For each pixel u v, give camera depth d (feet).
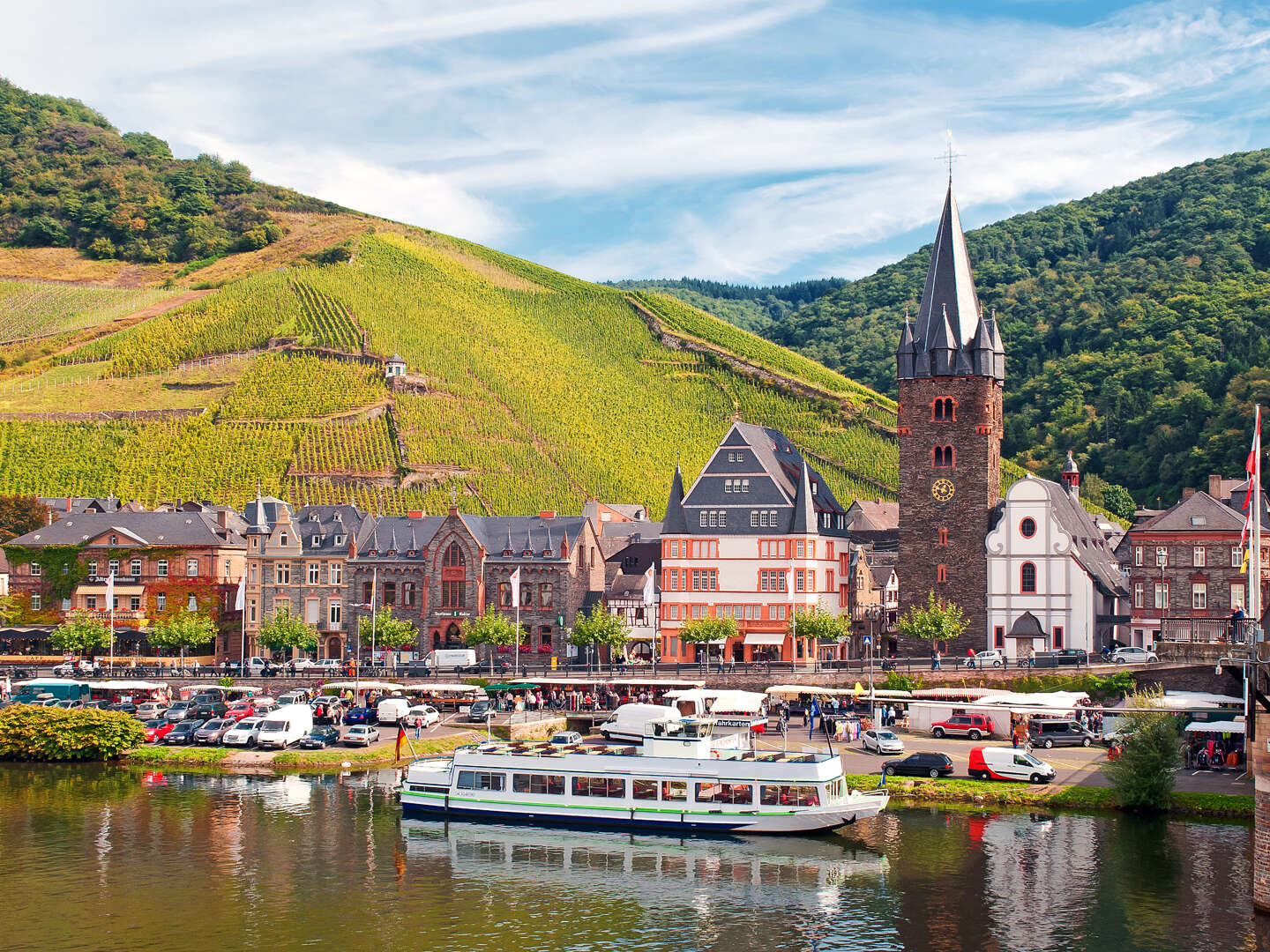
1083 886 223.92
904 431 458.09
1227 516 423.23
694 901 222.07
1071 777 295.69
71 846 252.21
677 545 466.29
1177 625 425.69
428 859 247.50
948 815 274.16
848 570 506.48
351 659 485.15
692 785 268.21
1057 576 437.99
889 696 358.02
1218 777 298.76
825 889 226.79
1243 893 218.59
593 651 466.29
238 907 217.15
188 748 337.72
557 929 208.13
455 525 478.59
